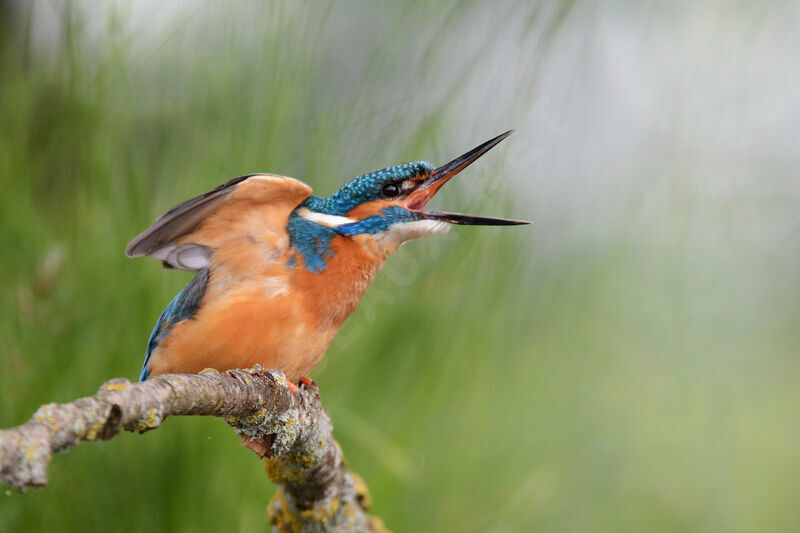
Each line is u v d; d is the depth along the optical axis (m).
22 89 7.31
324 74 9.32
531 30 8.44
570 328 10.48
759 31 11.45
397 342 7.77
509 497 8.91
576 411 10.83
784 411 13.05
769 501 12.77
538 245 9.12
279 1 7.51
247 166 7.37
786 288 12.86
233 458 6.69
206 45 7.54
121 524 6.45
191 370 6.95
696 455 11.61
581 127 9.63
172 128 7.39
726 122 11.19
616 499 11.24
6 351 6.51
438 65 8.24
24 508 6.51
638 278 11.16
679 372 11.58
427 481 8.07
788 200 12.09
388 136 8.07
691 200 11.05
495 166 8.33
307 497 6.96
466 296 8.03
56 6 7.39
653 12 11.15
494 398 8.74
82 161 7.10
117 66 7.27
